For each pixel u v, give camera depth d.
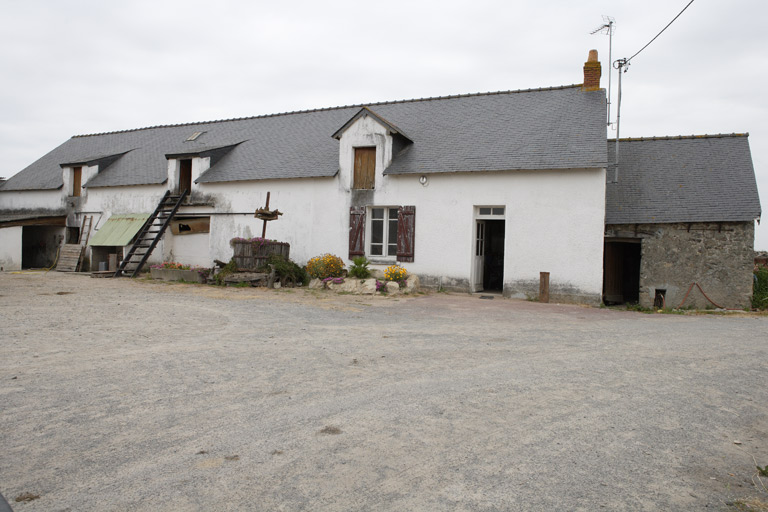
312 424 4.21
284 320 9.18
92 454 3.60
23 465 3.42
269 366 5.94
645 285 13.73
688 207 13.53
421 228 14.62
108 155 22.19
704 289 13.23
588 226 12.77
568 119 14.56
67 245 20.91
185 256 19.08
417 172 14.41
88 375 5.41
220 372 5.65
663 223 13.49
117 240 19.05
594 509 3.04
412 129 16.59
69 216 21.83
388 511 2.95
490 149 14.31
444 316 10.18
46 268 22.03
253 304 11.09
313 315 9.84
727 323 10.09
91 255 20.53
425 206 14.58
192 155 18.58
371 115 15.20
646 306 13.55
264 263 15.16
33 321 8.28
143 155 21.97
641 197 14.20
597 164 12.48
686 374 5.96
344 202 15.75
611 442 4.01
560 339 7.96
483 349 7.12
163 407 4.54
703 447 3.99
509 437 4.04
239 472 3.38
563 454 3.77
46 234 22.67
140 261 17.56
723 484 3.42
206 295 12.45
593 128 13.81
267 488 3.18
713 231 13.18
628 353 7.00
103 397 4.75
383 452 3.71
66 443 3.77
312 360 6.27
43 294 11.80
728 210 13.11
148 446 3.74
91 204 21.27
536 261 13.27
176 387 5.09
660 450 3.90
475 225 14.35
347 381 5.41
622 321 10.09
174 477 3.29
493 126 15.41
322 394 4.96
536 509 3.01
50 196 22.64
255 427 4.12
